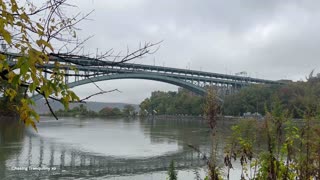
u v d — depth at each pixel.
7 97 2.48
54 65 2.54
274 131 4.23
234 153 4.78
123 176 25.69
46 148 37.78
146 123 102.25
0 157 29.88
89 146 41.81
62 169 27.14
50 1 2.64
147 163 30.88
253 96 50.09
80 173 26.23
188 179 22.83
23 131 53.62
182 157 33.00
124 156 34.84
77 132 63.50
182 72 79.19
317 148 4.05
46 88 2.29
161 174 26.30
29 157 31.09
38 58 2.16
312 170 4.09
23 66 2.08
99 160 32.16
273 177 4.14
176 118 121.81
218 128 4.78
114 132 65.44
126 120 126.38
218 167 5.54
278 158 4.25
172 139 51.09
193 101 104.38
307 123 4.12
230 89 84.56
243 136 4.60
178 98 117.88
